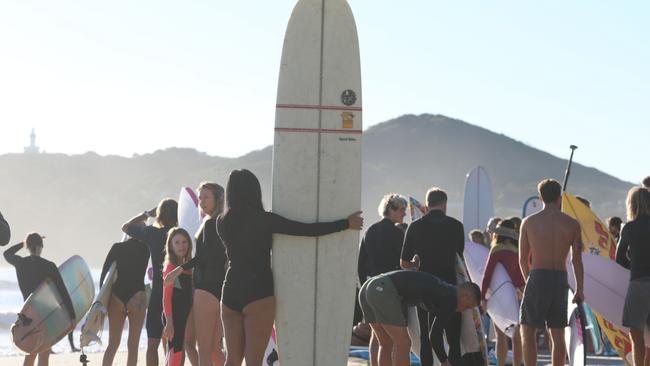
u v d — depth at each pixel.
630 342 17.09
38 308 17.67
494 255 18.11
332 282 13.68
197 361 16.25
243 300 12.73
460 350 14.62
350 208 13.95
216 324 14.78
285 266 13.64
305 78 14.15
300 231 13.23
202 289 14.65
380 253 16.86
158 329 16.91
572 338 16.81
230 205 12.96
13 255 17.92
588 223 18.81
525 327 15.65
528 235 15.74
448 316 14.21
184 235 15.94
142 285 17.94
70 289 18.98
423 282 14.34
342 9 14.30
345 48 14.22
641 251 15.35
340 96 14.13
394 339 14.58
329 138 14.05
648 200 15.48
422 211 27.22
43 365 18.22
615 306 17.19
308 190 13.95
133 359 17.75
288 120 14.07
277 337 13.62
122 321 17.92
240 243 12.82
